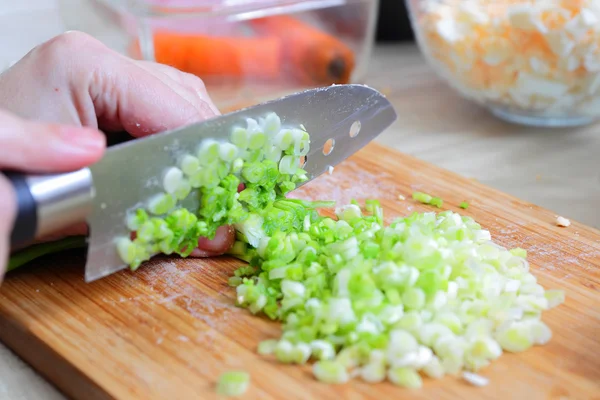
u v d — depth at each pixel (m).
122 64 0.39
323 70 0.62
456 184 0.47
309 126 0.41
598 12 0.47
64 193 0.32
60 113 0.38
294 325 0.34
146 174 0.35
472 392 0.32
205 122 0.36
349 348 0.33
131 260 0.36
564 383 0.32
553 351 0.34
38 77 0.38
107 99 0.39
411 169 0.48
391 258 0.36
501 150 0.54
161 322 0.36
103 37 0.60
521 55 0.51
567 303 0.37
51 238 0.38
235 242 0.40
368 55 0.67
